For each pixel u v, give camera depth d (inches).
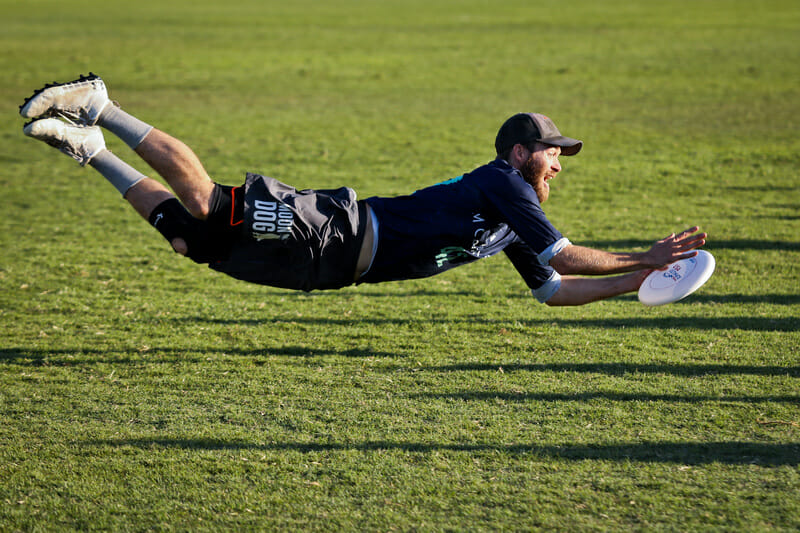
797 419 568.4
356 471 508.7
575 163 1624.0
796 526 434.9
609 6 6082.7
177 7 6245.1
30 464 523.8
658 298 458.0
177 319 831.7
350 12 5777.6
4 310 858.8
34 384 663.1
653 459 514.6
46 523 456.4
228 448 544.4
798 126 1934.1
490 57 3339.1
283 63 3201.3
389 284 957.2
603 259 446.0
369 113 2239.2
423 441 547.8
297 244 441.1
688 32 4119.1
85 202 1379.2
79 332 792.9
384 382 657.0
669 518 446.6
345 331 789.9
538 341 749.3
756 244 1069.1
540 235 448.5
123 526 453.4
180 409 610.9
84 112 430.3
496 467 510.0
